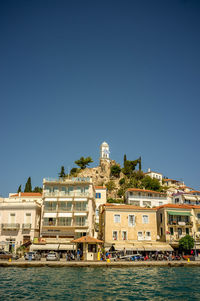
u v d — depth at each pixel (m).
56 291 26.92
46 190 68.44
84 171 165.12
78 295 25.59
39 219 69.62
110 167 172.00
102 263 43.72
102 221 71.38
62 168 161.00
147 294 26.47
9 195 85.81
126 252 58.03
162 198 104.81
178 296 25.86
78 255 50.41
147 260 52.81
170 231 68.50
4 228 64.38
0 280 31.80
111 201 120.25
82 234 64.50
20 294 25.58
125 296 25.66
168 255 58.62
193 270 41.75
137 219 65.19
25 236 63.94
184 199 101.44
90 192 67.56
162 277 35.22
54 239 63.41
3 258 50.03
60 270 39.88
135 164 168.25
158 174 168.38
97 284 30.31
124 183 150.12
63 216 64.94
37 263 43.25
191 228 69.88
